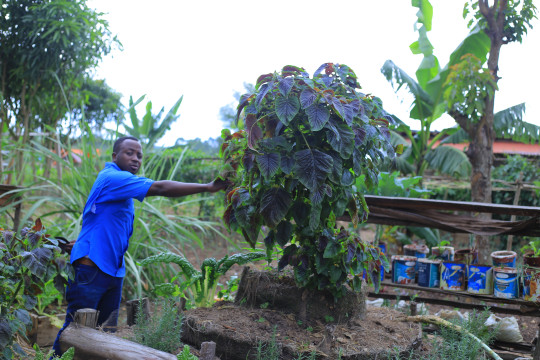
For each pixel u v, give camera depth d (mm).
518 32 6645
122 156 3070
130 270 4523
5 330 2484
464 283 3355
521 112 7605
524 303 3018
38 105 6676
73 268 2807
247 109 2363
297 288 2668
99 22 6527
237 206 2461
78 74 7031
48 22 6121
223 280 5797
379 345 2410
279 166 2225
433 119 8680
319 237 2486
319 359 2264
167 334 2432
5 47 6184
